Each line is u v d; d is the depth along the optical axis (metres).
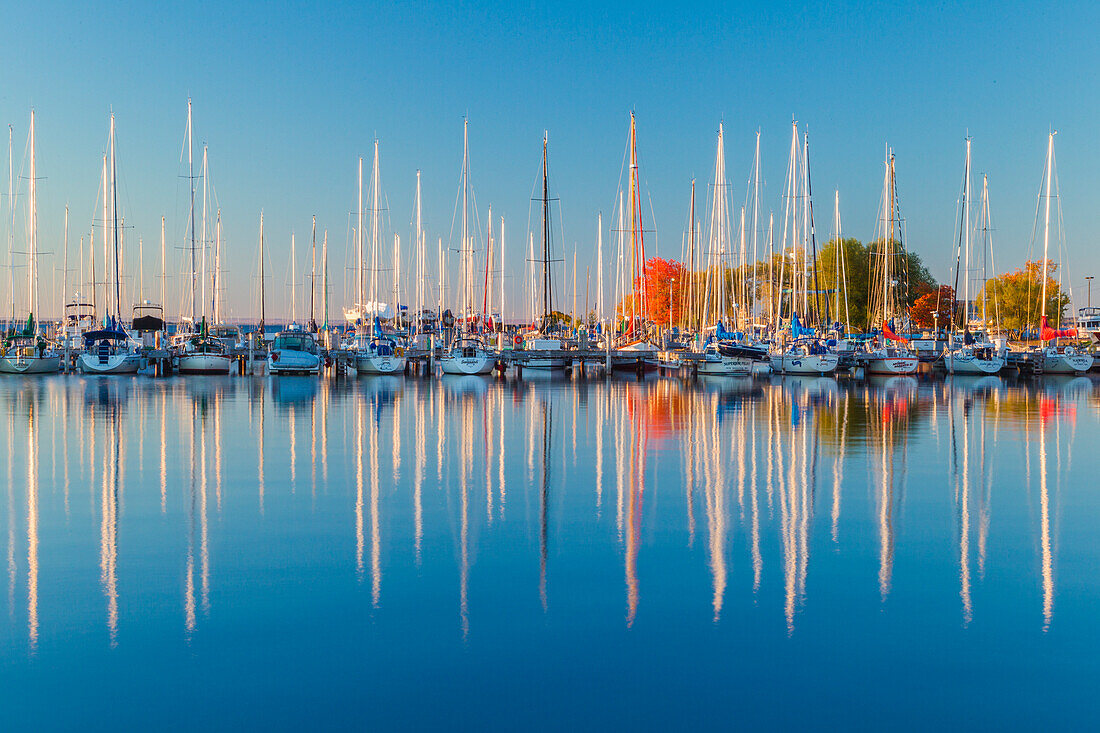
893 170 80.81
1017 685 9.02
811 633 10.33
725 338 67.56
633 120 72.44
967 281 74.88
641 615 10.88
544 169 71.69
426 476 20.25
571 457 23.20
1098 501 17.53
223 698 8.68
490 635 10.23
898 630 10.43
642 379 61.81
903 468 21.52
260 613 10.91
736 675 9.22
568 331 93.00
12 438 26.64
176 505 16.95
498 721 8.28
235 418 32.88
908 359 66.38
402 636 10.20
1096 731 8.12
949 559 13.38
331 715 8.38
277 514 16.20
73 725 8.16
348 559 13.25
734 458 23.08
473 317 79.69
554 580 12.25
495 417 33.75
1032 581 12.29
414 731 8.10
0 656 9.59
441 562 13.10
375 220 73.25
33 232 68.12
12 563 12.97
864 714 8.42
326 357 69.94
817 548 13.95
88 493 18.08
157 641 10.03
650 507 16.92
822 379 62.69
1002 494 18.22
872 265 101.00
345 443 25.83
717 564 13.05
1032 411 37.19
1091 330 101.81
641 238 74.94
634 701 8.66
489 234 88.81
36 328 68.81
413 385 54.28
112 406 37.88
